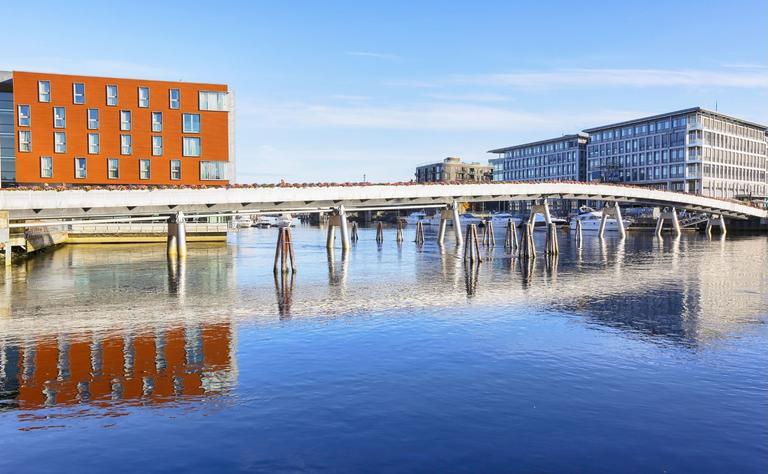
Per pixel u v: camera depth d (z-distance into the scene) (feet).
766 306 75.92
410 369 44.80
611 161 477.77
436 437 31.40
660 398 37.96
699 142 409.28
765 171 471.21
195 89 202.08
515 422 33.63
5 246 121.90
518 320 65.51
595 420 33.99
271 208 160.15
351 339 55.36
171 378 42.42
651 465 28.25
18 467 28.02
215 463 28.30
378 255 165.37
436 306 75.56
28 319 66.23
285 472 27.32
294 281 102.73
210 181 203.51
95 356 48.93
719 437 31.60
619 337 56.44
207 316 68.13
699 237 276.62
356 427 32.81
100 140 192.75
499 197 204.23
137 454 29.35
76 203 129.59
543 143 542.16
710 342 54.39
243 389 39.81
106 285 96.58
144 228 207.00
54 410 35.73
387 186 170.71
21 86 185.78
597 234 303.07
